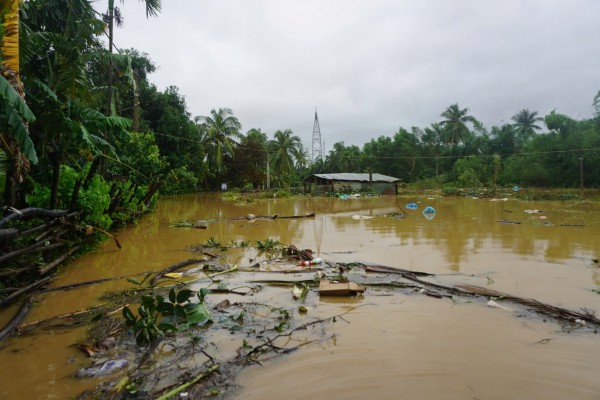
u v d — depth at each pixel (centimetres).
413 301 556
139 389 329
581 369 362
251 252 927
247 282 661
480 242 1034
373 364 372
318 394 323
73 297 587
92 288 632
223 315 502
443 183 4584
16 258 611
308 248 977
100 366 370
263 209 2156
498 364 372
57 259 717
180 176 3025
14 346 418
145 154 1653
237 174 4341
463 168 4528
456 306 533
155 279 677
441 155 5391
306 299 568
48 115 807
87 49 1252
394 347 407
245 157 4356
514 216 1681
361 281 661
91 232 826
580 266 761
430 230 1266
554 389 330
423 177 5234
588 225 1352
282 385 337
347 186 3834
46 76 1122
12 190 654
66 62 1055
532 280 664
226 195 3353
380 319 486
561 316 487
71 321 487
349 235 1187
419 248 962
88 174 891
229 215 1811
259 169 4562
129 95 2916
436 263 796
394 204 2530
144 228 1322
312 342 421
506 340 423
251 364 372
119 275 709
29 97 830
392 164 5538
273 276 702
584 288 618
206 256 874
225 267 769
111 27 1423
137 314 511
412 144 5619
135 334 426
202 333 446
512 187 4047
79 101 1116
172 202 2617
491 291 585
